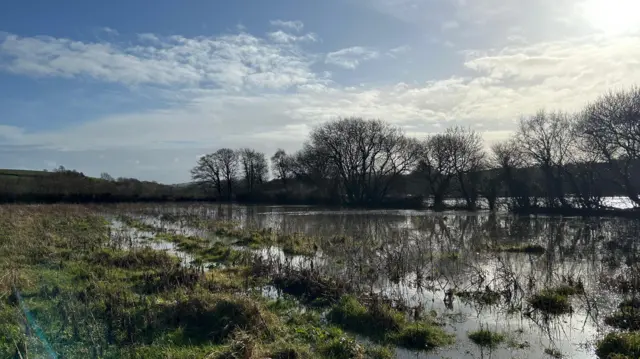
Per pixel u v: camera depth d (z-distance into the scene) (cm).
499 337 971
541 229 3294
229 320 945
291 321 1045
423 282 1480
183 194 8525
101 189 7462
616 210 4594
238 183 9594
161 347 843
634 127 4206
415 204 6681
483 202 6488
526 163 5453
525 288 1380
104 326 916
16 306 1047
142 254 1692
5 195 6394
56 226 2861
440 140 6538
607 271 1611
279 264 1552
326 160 7425
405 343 945
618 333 927
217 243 2258
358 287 1319
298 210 6125
